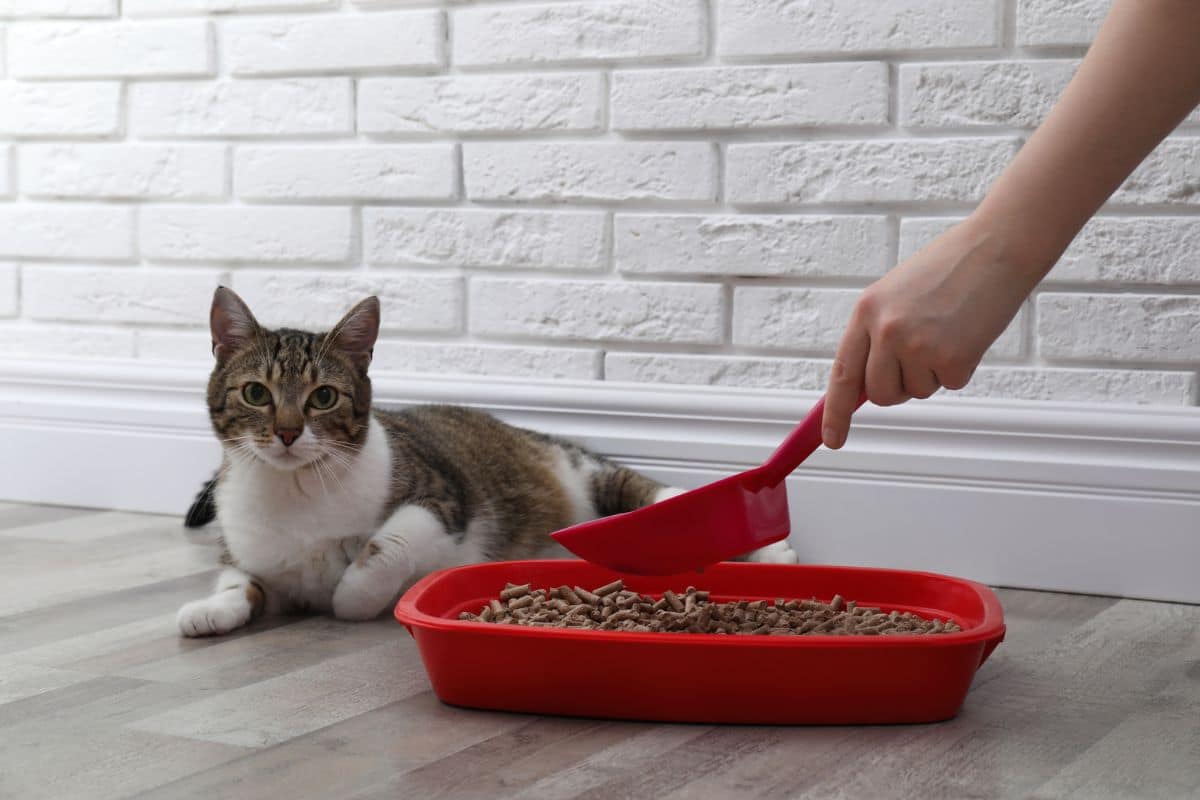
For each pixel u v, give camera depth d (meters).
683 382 2.39
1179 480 2.04
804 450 1.50
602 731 1.42
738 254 2.32
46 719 1.45
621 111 2.37
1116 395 2.13
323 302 2.62
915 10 2.17
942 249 1.09
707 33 2.31
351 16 2.54
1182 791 1.25
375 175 2.55
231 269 2.69
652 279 2.40
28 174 2.82
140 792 1.24
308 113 2.60
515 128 2.45
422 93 2.51
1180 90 1.00
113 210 2.75
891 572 1.80
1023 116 2.14
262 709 1.50
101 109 2.74
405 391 2.54
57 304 2.81
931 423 2.17
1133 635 1.86
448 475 2.12
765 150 2.29
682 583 1.87
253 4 2.61
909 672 1.43
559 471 2.34
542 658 1.45
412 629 1.54
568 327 2.46
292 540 1.93
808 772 1.30
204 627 1.81
